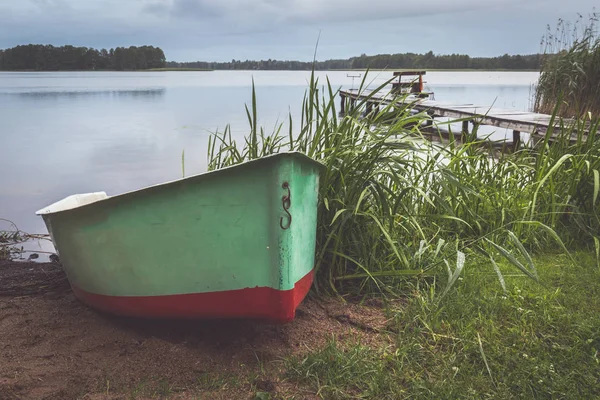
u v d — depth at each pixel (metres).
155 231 2.50
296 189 2.40
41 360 2.53
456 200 3.90
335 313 3.01
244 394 2.28
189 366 2.47
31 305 3.24
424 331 2.75
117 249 2.61
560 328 2.73
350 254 3.38
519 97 22.16
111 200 2.50
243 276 2.47
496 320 2.84
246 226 2.40
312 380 2.37
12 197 7.04
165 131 13.19
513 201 4.07
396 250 3.08
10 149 10.67
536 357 2.49
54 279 3.84
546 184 4.23
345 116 3.35
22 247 4.98
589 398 2.22
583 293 3.13
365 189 3.18
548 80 9.66
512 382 2.32
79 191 7.34
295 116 15.69
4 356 2.57
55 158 9.73
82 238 2.71
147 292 2.62
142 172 8.58
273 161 2.29
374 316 2.98
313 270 2.94
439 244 3.06
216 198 2.39
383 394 2.28
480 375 2.38
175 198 2.42
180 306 2.60
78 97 26.41
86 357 2.55
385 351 2.58
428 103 12.92
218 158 3.93
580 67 8.46
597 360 2.43
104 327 2.84
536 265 3.59
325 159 3.31
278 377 2.40
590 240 4.01
